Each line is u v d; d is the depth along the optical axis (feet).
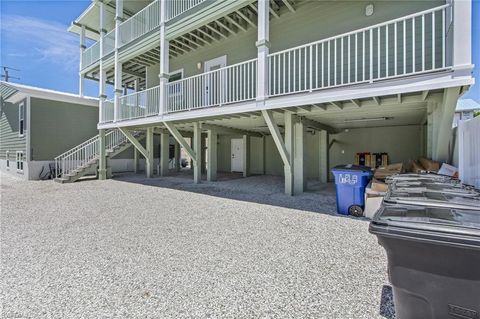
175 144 50.34
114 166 45.96
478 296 4.02
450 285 4.20
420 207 5.73
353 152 32.19
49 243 11.53
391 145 30.12
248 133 37.96
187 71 32.81
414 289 4.50
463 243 3.98
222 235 12.37
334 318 6.34
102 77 35.32
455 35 11.64
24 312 6.66
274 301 7.06
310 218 15.23
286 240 11.62
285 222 14.46
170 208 18.24
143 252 10.44
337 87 15.48
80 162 38.88
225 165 48.19
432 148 17.52
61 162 37.63
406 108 18.78
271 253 10.21
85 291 7.63
